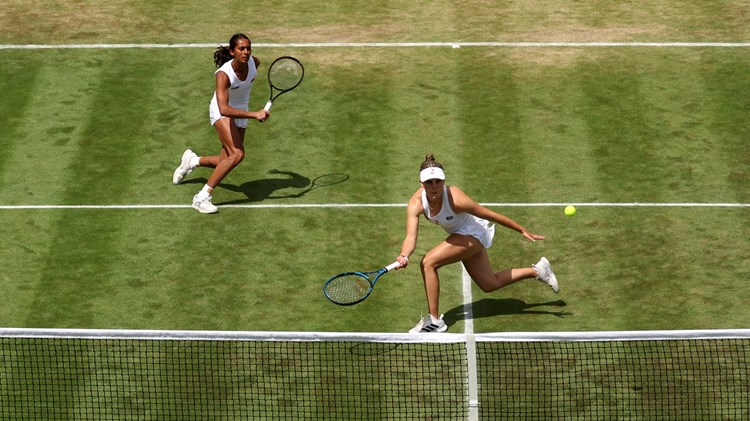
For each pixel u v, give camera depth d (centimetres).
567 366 1628
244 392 1588
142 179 2150
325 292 1598
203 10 2758
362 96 2417
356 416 1539
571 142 2250
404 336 1445
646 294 1805
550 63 2527
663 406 1548
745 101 2377
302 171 2178
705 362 1631
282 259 1911
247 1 2809
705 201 2059
